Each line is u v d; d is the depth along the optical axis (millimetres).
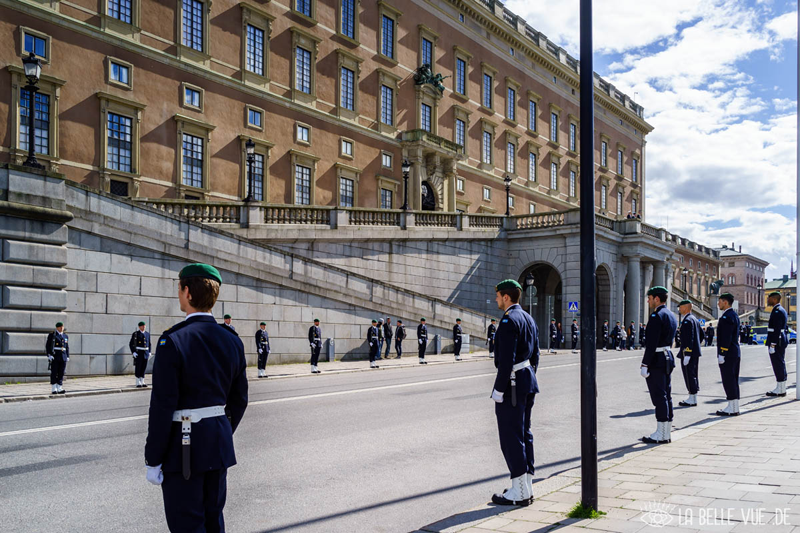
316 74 41344
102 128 30125
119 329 19953
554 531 5191
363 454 8945
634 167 84688
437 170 49688
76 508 6398
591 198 5949
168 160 32812
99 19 30359
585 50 6117
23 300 17656
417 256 36312
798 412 12031
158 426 3627
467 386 17453
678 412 12625
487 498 6867
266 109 37938
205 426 3764
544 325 48688
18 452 8945
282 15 39188
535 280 47969
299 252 30109
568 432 10758
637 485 6664
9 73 27141
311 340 21766
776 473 7012
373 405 13625
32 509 6352
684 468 7449
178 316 21406
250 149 29109
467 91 54938
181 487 3699
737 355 12000
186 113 33719
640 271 47656
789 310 116062
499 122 58906
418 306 31203
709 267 99500
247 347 23375
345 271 27516
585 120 6016
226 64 35969
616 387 17469
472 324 34594
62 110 28812
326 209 31547
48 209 18125
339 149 42562
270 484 7344
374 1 46031
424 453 9047
